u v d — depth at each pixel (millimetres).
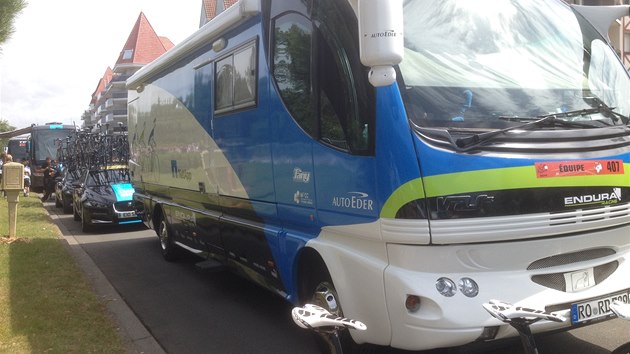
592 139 3695
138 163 9812
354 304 3805
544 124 3625
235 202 5688
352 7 3760
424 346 3352
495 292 3395
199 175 6613
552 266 3629
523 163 3422
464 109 3553
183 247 8016
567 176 3531
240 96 5434
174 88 7508
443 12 3920
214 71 6082
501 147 3430
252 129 5191
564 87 3932
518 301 3402
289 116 4527
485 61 3859
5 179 9930
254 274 5566
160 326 5660
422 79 3576
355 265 3770
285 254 4715
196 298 6695
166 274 8031
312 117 4191
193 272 8125
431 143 3342
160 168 8336
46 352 4480
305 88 4297
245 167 5387
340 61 3863
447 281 3365
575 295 3588
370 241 3682
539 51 4090
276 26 4777
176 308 6289
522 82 3836
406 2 3820
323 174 4082
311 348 4922
